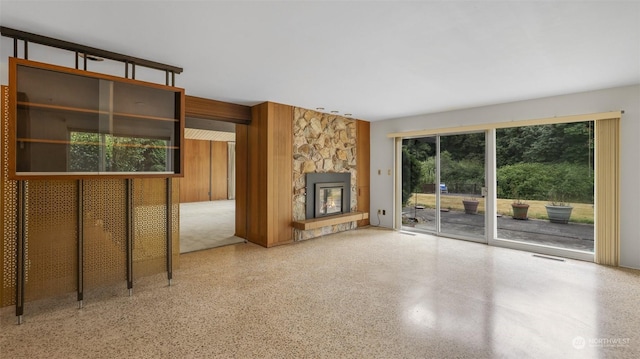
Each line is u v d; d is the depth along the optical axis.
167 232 3.31
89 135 2.68
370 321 2.50
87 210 2.85
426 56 2.96
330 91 4.25
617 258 3.94
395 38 2.57
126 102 2.88
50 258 2.67
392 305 2.80
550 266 3.94
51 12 2.14
